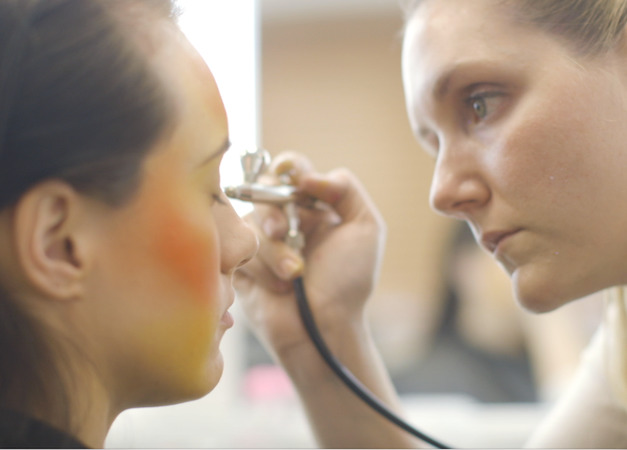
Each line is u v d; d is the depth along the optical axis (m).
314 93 2.23
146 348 0.40
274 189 0.67
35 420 0.39
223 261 0.45
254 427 1.17
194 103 0.42
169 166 0.40
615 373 0.70
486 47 0.52
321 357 0.71
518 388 1.41
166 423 1.17
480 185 0.55
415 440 0.73
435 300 1.55
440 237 1.62
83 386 0.40
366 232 0.72
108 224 0.39
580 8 0.51
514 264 0.55
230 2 1.05
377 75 2.24
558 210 0.51
